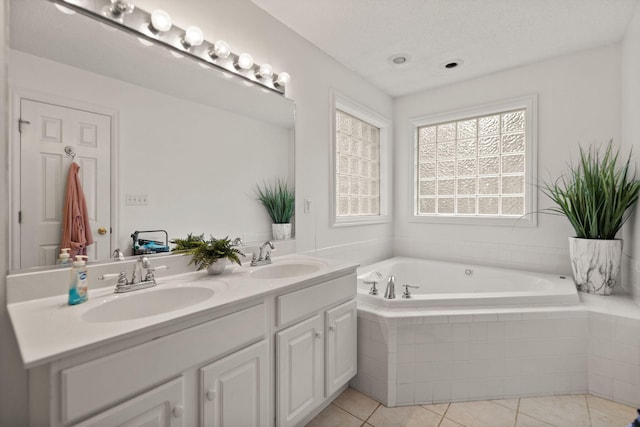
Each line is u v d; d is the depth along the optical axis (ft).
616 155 7.34
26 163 3.79
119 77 4.59
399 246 11.52
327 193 8.52
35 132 3.86
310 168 7.94
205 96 5.69
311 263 6.28
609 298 7.07
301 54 7.66
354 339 6.26
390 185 11.39
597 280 7.34
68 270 4.05
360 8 6.59
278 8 6.65
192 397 3.52
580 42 7.82
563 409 5.92
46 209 3.94
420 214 11.34
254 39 6.53
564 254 8.55
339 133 9.78
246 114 6.38
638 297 6.70
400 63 8.91
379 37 7.64
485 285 9.25
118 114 4.58
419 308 6.46
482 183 10.16
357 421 5.65
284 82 6.82
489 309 6.43
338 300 5.79
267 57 6.81
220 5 5.91
